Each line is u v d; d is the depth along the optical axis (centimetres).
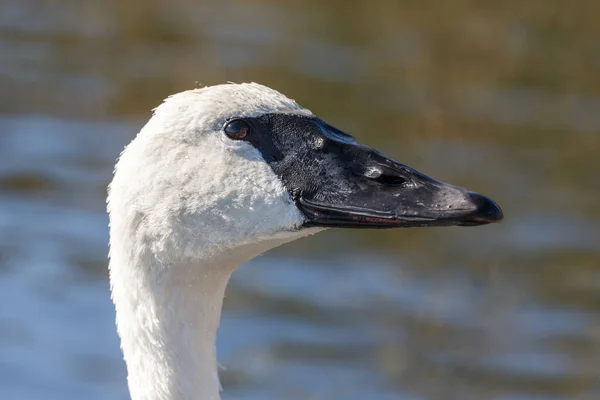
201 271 702
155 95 2097
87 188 1733
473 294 1484
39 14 2522
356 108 2017
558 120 2027
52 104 2042
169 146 691
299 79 2114
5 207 1659
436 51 2300
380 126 1950
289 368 1307
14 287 1461
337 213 677
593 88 2184
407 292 1481
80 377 1295
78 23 2461
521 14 2470
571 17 2442
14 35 2381
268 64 2172
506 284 1508
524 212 1692
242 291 1466
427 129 1956
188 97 705
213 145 691
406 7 2512
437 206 659
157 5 2545
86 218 1645
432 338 1379
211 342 729
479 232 1658
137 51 2298
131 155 698
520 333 1393
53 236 1588
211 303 718
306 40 2339
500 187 1761
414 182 677
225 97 704
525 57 2294
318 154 693
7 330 1367
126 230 696
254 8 2548
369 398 1258
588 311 1455
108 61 2248
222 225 686
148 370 717
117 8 2538
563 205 1716
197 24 2425
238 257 702
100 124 1981
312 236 1628
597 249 1593
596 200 1731
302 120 701
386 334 1375
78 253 1551
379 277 1516
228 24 2433
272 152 694
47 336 1362
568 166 1845
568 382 1311
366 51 2284
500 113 2047
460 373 1323
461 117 2009
